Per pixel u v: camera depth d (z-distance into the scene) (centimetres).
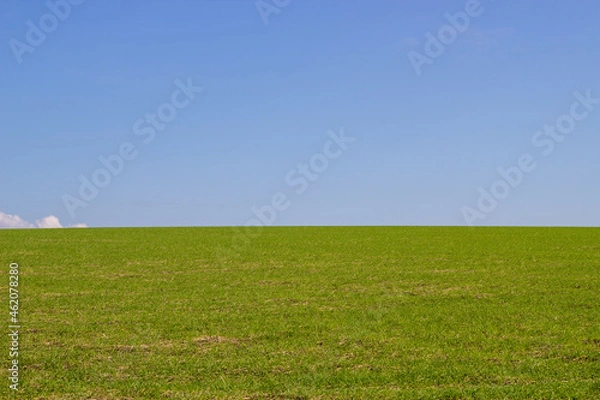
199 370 1358
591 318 1859
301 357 1457
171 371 1353
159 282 2498
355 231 4819
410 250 3488
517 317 1870
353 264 2970
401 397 1169
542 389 1207
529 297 2172
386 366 1387
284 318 1864
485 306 2030
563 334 1667
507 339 1620
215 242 3925
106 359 1442
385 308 2006
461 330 1716
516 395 1180
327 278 2584
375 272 2730
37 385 1252
